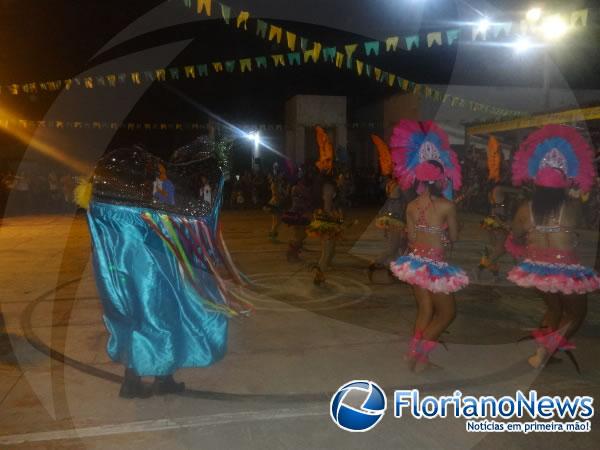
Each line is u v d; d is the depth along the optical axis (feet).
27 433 11.09
